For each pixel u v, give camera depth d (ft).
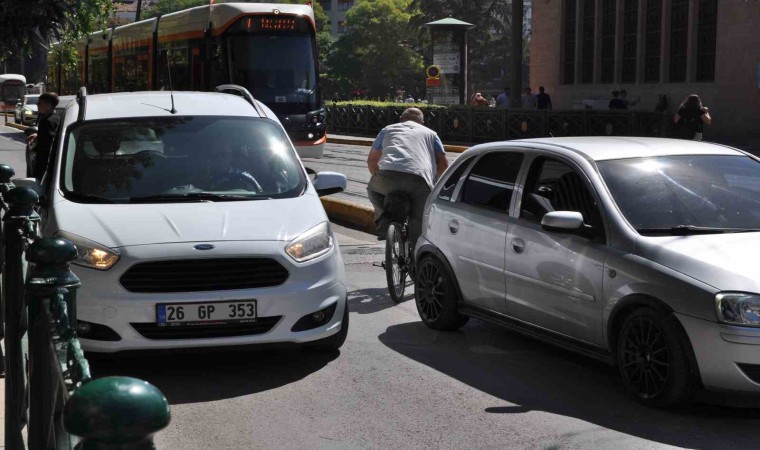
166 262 19.57
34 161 40.78
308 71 72.13
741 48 106.63
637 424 17.40
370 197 29.99
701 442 16.47
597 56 129.70
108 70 96.94
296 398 19.10
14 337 15.39
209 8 73.00
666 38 116.88
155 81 82.64
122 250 19.58
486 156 24.30
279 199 22.25
